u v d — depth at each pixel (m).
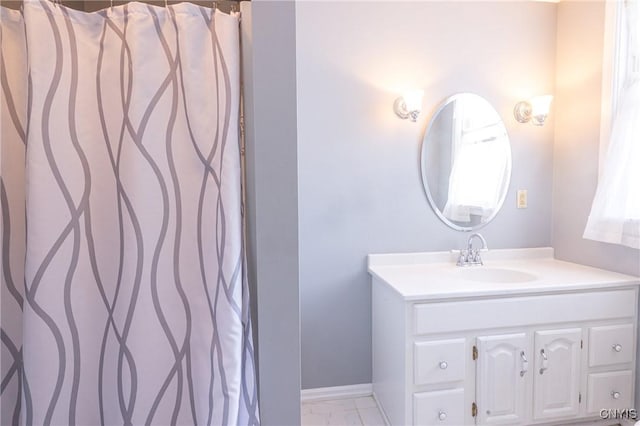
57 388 0.81
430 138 1.99
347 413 1.84
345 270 1.97
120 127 0.86
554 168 2.08
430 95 1.98
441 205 2.02
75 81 0.83
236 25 0.87
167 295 0.87
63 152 0.82
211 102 0.87
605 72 1.75
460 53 1.99
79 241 0.84
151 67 0.85
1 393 0.86
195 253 0.88
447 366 1.47
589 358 1.58
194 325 0.88
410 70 1.96
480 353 1.50
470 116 2.01
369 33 1.92
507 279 1.85
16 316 0.86
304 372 1.97
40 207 0.79
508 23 2.02
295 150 0.84
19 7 0.93
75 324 0.84
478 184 2.04
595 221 1.70
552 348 1.54
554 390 1.55
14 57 0.84
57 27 0.81
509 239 2.08
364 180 1.95
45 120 0.79
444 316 1.46
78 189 0.83
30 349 0.78
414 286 1.55
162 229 0.87
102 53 0.86
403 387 1.49
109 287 0.88
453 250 2.03
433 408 1.47
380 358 1.83
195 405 0.87
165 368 0.88
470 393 1.51
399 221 1.99
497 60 2.02
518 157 2.07
